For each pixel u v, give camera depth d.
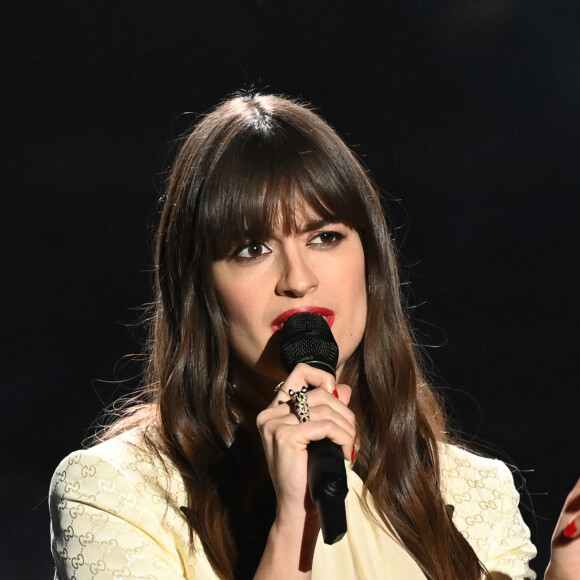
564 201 20.17
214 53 21.75
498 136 20.84
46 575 14.79
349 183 6.34
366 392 6.90
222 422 6.51
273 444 5.54
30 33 21.44
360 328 6.53
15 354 19.02
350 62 21.69
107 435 6.94
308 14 21.67
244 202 6.10
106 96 21.44
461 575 6.59
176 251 6.59
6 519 15.78
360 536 6.57
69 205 20.64
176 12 21.64
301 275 6.15
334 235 6.36
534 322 18.73
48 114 21.27
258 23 21.77
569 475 16.27
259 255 6.25
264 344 6.27
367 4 21.61
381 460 6.71
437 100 21.20
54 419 17.95
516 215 20.19
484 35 21.16
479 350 18.41
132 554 6.02
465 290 19.41
